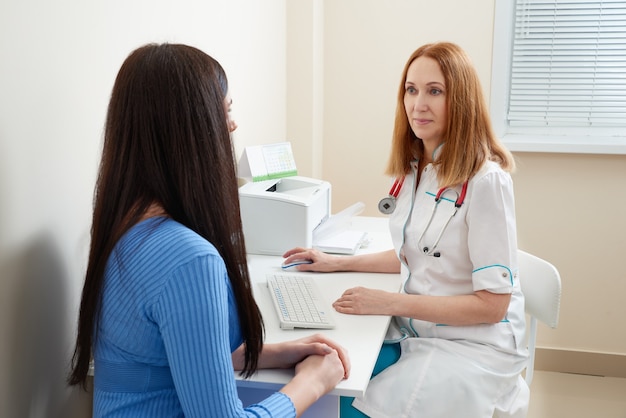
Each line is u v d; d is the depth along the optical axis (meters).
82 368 1.26
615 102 3.03
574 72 3.04
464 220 1.75
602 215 3.04
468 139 1.74
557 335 3.17
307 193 2.26
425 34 3.09
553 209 3.07
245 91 2.54
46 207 1.36
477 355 1.73
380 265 2.00
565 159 3.02
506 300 1.71
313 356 1.36
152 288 1.07
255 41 2.63
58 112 1.38
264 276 1.95
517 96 3.12
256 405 1.16
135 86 1.13
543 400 2.92
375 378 1.72
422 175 1.92
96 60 1.53
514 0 3.03
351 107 3.22
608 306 3.10
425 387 1.67
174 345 1.06
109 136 1.16
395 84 3.15
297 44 3.03
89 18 1.49
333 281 1.92
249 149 2.31
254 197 2.13
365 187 3.28
